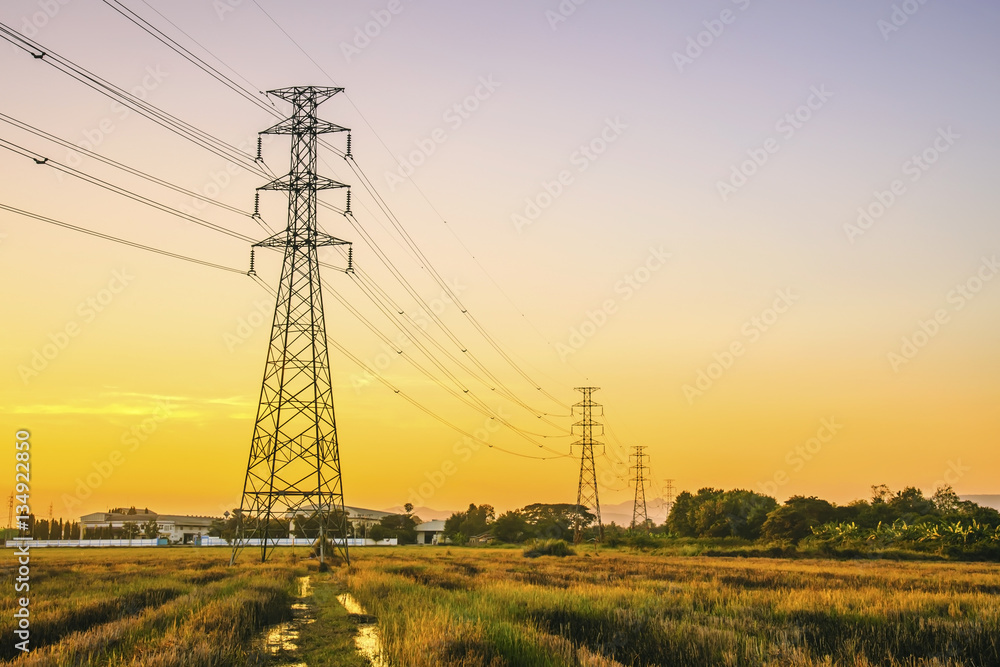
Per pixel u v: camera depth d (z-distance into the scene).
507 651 20.19
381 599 35.53
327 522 84.00
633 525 164.75
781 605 29.62
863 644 21.66
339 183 66.88
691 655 21.06
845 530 117.44
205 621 25.31
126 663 18.98
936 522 110.19
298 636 26.67
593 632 25.23
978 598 32.19
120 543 177.38
